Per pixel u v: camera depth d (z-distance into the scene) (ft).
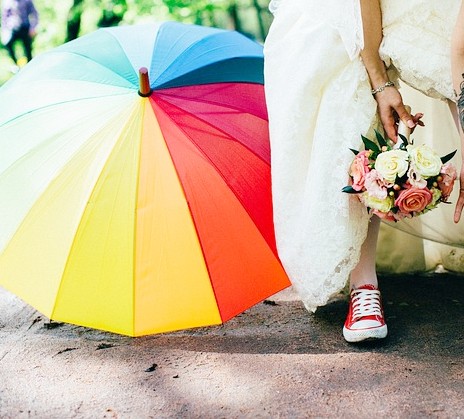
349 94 6.52
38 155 6.87
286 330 7.13
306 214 6.65
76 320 6.49
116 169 6.72
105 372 6.37
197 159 6.88
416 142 8.05
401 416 5.57
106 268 6.53
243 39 8.15
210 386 6.08
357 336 6.63
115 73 7.29
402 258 8.45
